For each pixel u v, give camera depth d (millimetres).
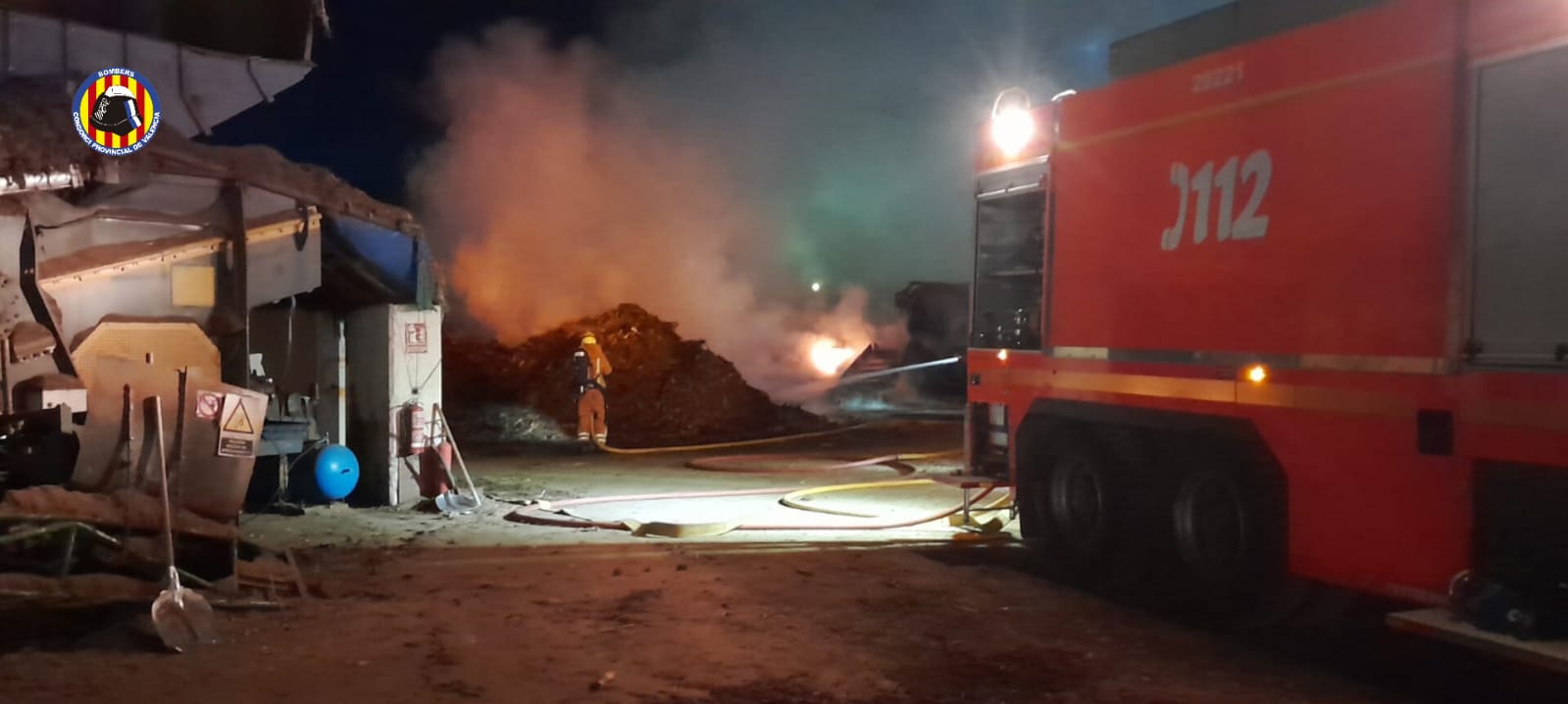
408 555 8508
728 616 6758
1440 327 5379
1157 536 7336
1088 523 7992
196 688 5199
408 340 11078
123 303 8531
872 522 10344
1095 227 7859
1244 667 5910
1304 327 6148
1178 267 7066
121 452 6297
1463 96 5301
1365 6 5949
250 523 9875
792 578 7805
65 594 5906
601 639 6207
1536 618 4918
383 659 5746
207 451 6629
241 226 9188
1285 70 6332
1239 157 6629
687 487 12859
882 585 7629
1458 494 5293
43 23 8586
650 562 8320
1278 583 6426
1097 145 7852
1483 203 5195
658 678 5551
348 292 11195
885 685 5496
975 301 9438
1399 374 5590
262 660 5664
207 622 5965
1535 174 4973
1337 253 5953
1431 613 5352
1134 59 7746
